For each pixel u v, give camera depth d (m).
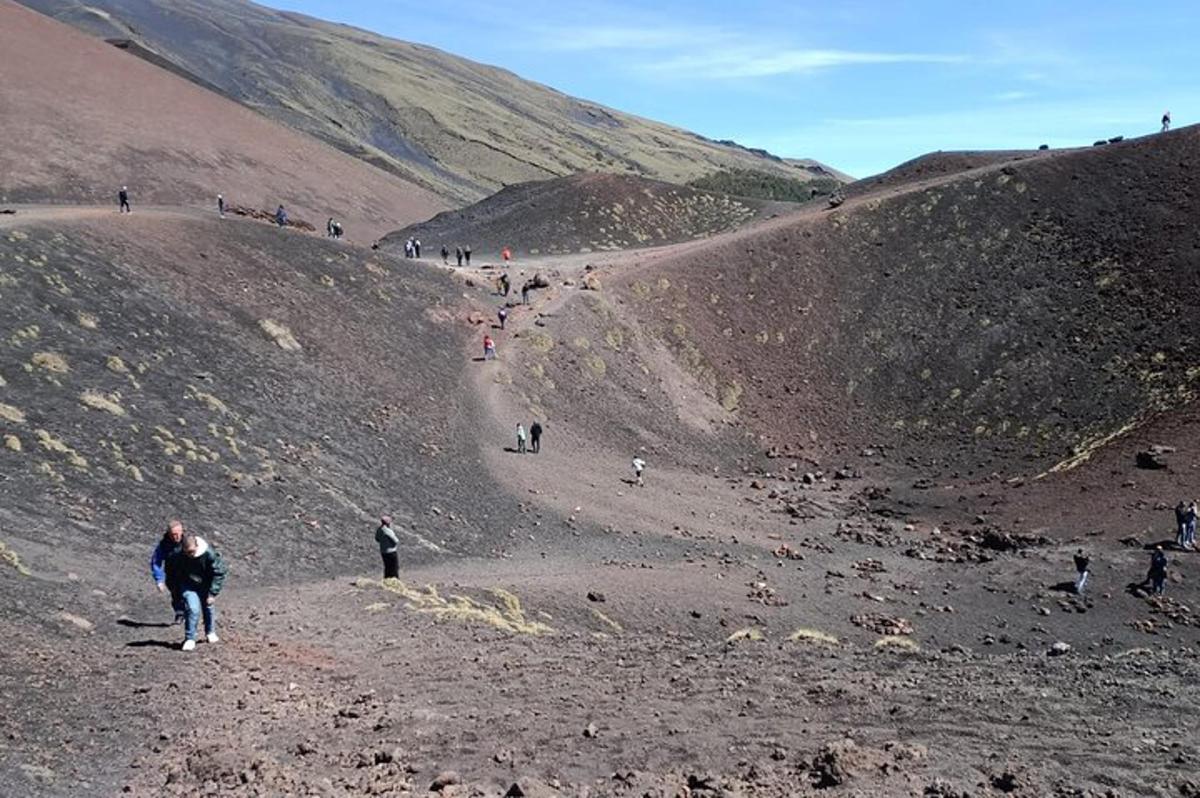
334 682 12.98
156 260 43.22
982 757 9.36
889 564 35.94
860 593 31.83
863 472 51.91
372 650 15.57
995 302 64.75
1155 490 38.06
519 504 38.34
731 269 70.81
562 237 92.25
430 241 97.44
